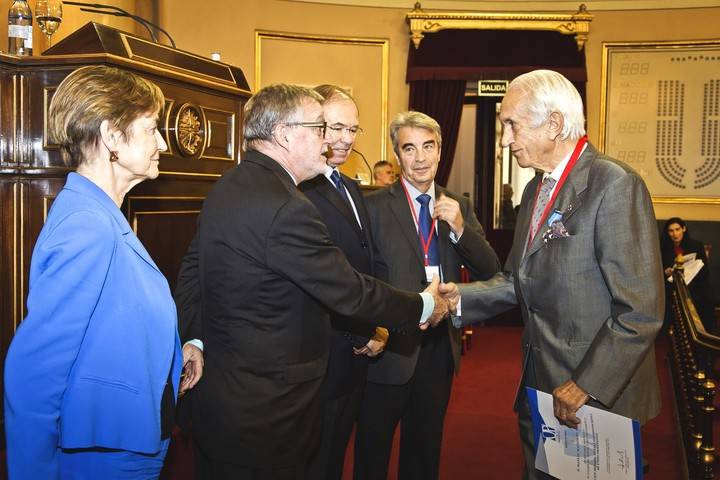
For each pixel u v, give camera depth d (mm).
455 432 4125
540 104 1841
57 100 1562
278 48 7551
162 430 1620
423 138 2596
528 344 1986
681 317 3988
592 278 1804
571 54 7559
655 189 7773
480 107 7953
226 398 1744
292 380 1761
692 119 7656
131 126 1565
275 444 1733
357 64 7754
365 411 2549
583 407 1754
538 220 1972
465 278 5980
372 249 2459
